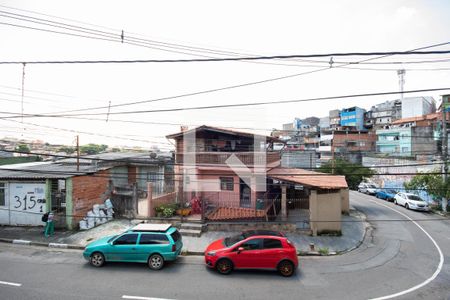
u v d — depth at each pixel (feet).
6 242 42.70
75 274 31.14
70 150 68.59
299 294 27.86
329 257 40.27
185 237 45.32
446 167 72.33
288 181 51.67
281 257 32.48
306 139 181.06
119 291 27.25
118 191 60.44
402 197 79.92
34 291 26.71
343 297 27.61
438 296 28.48
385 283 31.30
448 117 112.27
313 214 48.24
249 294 27.53
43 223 49.03
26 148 69.92
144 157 79.71
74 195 48.78
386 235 52.85
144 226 36.42
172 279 30.58
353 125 192.54
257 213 52.34
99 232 46.44
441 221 63.67
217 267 32.81
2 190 50.31
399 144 137.39
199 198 57.47
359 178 100.78
